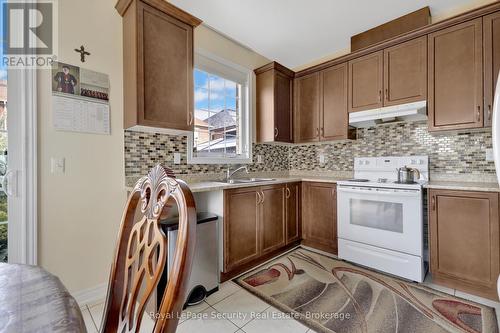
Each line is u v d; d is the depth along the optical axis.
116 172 1.99
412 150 2.65
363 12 2.40
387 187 2.22
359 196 2.41
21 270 0.79
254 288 2.03
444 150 2.45
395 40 2.45
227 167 2.90
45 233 1.67
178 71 2.07
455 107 2.14
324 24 2.60
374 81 2.63
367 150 2.98
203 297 1.88
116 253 0.81
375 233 2.31
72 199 1.78
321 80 3.10
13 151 1.57
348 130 2.87
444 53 2.20
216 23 2.60
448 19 2.14
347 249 2.50
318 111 3.13
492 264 1.79
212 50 2.76
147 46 1.88
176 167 2.43
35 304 0.60
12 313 0.56
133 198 0.85
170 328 0.49
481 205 1.83
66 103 1.74
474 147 2.29
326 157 3.35
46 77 1.67
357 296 1.89
